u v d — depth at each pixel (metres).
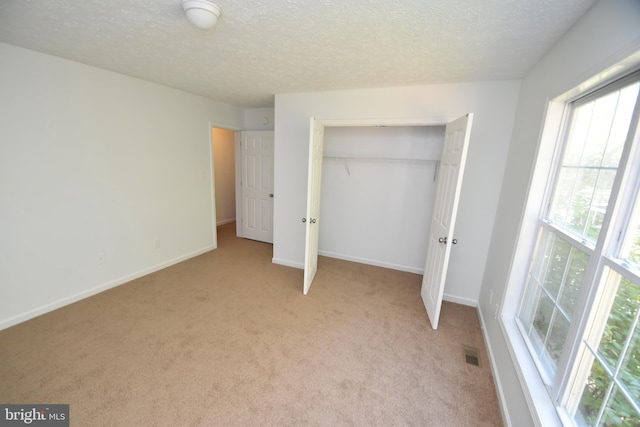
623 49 0.94
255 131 4.25
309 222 2.72
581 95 1.40
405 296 2.86
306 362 1.89
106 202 2.66
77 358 1.82
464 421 1.51
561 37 1.47
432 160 3.13
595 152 1.26
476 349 2.09
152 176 3.07
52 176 2.25
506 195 2.22
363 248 3.66
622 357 0.89
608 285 0.99
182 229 3.56
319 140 2.86
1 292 2.06
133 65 2.30
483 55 1.78
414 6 1.25
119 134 2.68
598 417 0.96
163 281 3.02
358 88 2.76
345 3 1.25
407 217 3.37
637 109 0.89
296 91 3.00
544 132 1.60
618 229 0.96
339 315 2.48
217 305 2.57
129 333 2.11
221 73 2.42
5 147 1.98
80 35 1.71
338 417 1.50
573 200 1.41
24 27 1.61
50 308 2.34
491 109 2.36
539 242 1.69
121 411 1.47
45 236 2.26
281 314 2.46
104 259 2.71
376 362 1.92
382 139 3.28
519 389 1.38
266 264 3.60
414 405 1.59
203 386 1.66
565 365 1.13
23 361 1.77
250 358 1.91
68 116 2.29
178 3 1.31
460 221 2.62
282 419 1.47
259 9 1.32
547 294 1.52
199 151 3.64
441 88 2.48
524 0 1.16
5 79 1.92
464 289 2.75
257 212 4.52
